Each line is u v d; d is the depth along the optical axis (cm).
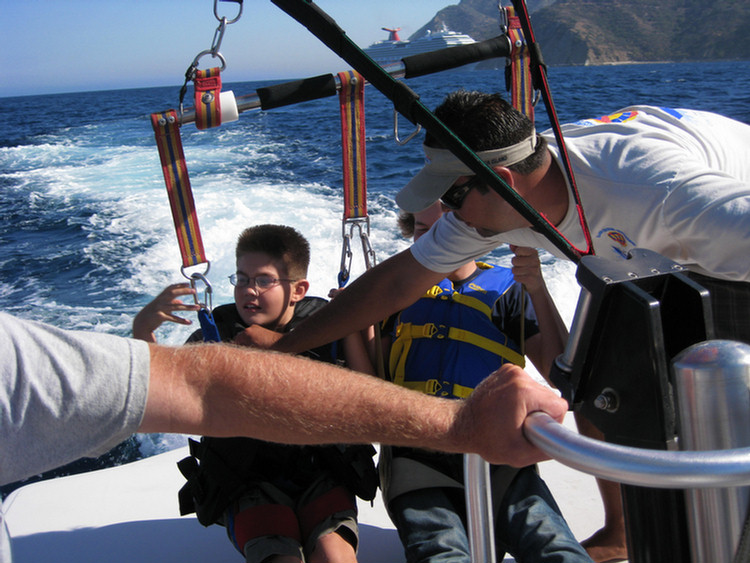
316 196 894
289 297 190
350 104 174
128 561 174
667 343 85
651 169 132
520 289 192
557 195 144
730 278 128
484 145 135
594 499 196
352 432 89
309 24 83
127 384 78
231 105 156
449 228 164
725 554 68
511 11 174
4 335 73
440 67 168
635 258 88
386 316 173
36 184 1195
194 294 175
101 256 692
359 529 188
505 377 87
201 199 881
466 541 147
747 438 66
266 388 87
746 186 121
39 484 211
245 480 153
